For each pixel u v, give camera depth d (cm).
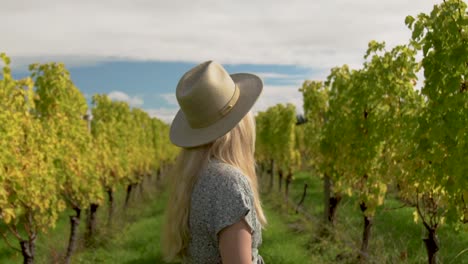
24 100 764
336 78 1042
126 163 1598
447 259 804
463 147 501
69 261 970
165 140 3572
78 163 991
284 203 1675
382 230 1060
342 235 1020
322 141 1015
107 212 1563
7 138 662
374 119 834
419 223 1077
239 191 194
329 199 1103
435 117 519
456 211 520
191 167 208
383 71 794
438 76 514
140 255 999
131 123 2047
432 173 545
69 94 1066
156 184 2784
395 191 1201
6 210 668
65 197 977
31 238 755
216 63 216
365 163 847
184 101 209
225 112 208
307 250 974
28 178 714
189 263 208
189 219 205
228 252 189
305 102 1380
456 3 496
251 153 216
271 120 2166
